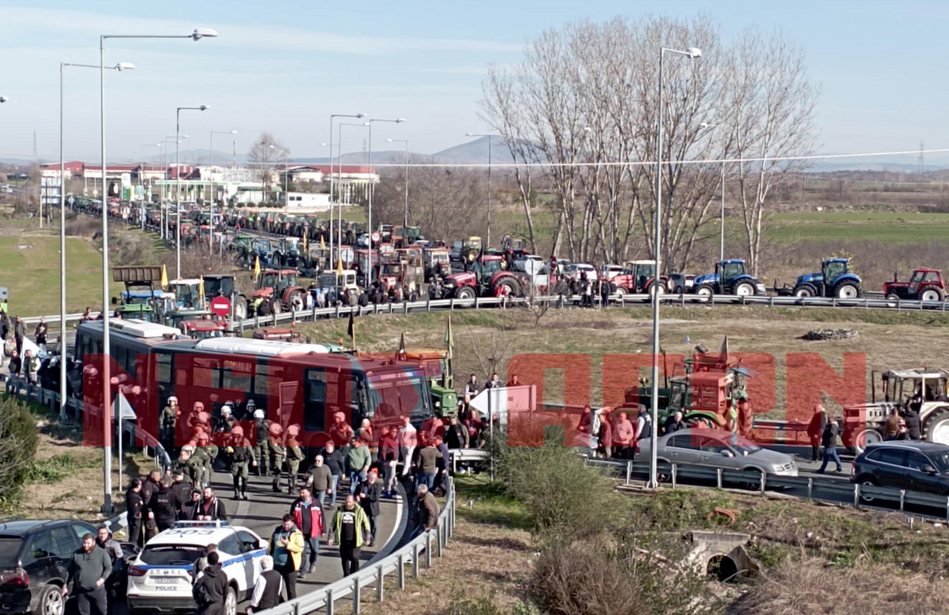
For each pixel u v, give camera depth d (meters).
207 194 176.88
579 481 26.20
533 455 28.08
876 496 27.88
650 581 19.14
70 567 18.22
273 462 28.64
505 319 62.56
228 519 25.81
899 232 142.12
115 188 181.75
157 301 52.38
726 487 30.11
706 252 103.88
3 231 125.25
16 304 75.31
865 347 56.16
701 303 68.44
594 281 68.12
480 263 67.88
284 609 16.95
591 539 22.02
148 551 18.88
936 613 20.72
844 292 68.81
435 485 28.38
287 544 19.70
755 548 24.77
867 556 24.38
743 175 85.62
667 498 28.05
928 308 67.00
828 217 176.50
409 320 60.41
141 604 18.45
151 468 30.77
